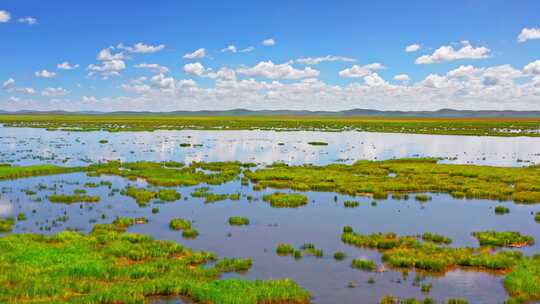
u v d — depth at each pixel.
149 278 17.56
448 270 19.28
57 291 15.59
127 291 15.83
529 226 26.62
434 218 28.48
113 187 37.75
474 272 19.06
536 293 16.44
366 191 36.81
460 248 21.81
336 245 22.75
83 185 38.25
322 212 29.86
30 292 15.25
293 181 41.28
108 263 18.56
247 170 48.25
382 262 20.23
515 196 34.28
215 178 42.47
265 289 16.23
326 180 41.44
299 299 16.05
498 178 42.59
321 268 19.42
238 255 21.05
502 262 19.45
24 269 17.38
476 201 33.75
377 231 25.44
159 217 27.88
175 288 16.44
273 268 19.34
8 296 14.82
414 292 16.92
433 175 44.59
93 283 16.58
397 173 46.41
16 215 27.64
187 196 34.62
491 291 17.03
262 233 24.77
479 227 26.38
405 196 35.16
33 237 21.91
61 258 18.75
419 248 21.89
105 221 26.50
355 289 17.19
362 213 29.67
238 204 31.97
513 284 17.05
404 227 26.28
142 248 20.81
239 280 17.09
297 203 32.06
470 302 16.03
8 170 43.47
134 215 28.11
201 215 28.58
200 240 23.31
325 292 16.89
